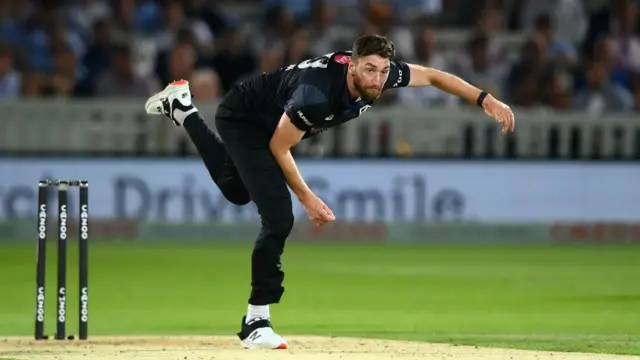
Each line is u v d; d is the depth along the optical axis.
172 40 71.94
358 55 25.14
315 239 67.44
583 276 50.22
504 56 71.38
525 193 68.19
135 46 71.81
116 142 65.94
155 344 28.48
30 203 64.88
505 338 30.05
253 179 27.16
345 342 28.86
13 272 49.50
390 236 67.44
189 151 66.62
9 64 68.06
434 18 76.81
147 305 40.06
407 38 70.50
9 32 70.75
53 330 33.34
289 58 66.75
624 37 72.38
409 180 67.44
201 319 36.41
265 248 27.17
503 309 38.91
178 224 66.19
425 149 67.56
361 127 67.19
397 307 39.56
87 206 29.03
